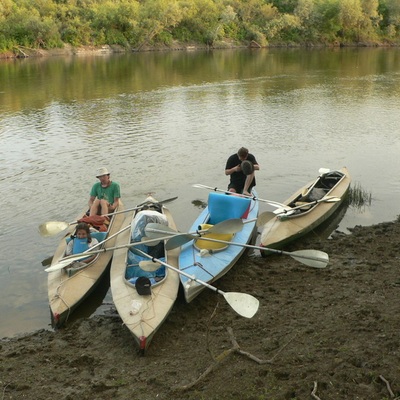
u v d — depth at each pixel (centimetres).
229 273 824
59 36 5362
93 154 1518
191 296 719
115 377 567
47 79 3203
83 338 665
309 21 6969
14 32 5112
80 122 1947
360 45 7156
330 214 1044
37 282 812
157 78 3291
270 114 2092
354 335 608
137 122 1947
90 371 584
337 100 2414
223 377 543
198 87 2873
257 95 2583
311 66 4150
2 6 5094
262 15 7019
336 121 1947
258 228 999
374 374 522
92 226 899
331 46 6988
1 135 1759
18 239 962
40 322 711
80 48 5481
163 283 734
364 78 3300
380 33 7419
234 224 795
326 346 588
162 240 836
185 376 557
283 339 614
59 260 770
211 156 1494
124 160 1458
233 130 1812
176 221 1041
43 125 1902
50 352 628
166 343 641
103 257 834
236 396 508
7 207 1119
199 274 761
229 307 725
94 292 788
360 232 969
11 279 821
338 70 3828
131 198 1162
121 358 612
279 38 6888
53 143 1648
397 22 7388
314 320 659
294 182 1270
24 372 582
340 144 1616
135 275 773
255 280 803
